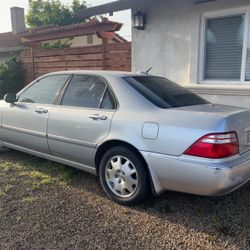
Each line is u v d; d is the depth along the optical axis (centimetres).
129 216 348
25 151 513
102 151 397
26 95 507
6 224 329
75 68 980
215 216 349
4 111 525
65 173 463
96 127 391
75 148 418
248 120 352
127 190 371
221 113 337
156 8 731
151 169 346
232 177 311
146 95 380
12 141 525
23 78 1194
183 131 326
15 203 375
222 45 666
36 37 1190
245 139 339
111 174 382
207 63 694
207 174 310
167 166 334
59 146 439
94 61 921
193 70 695
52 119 441
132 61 800
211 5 650
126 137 362
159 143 338
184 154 323
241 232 317
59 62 1029
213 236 311
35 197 391
